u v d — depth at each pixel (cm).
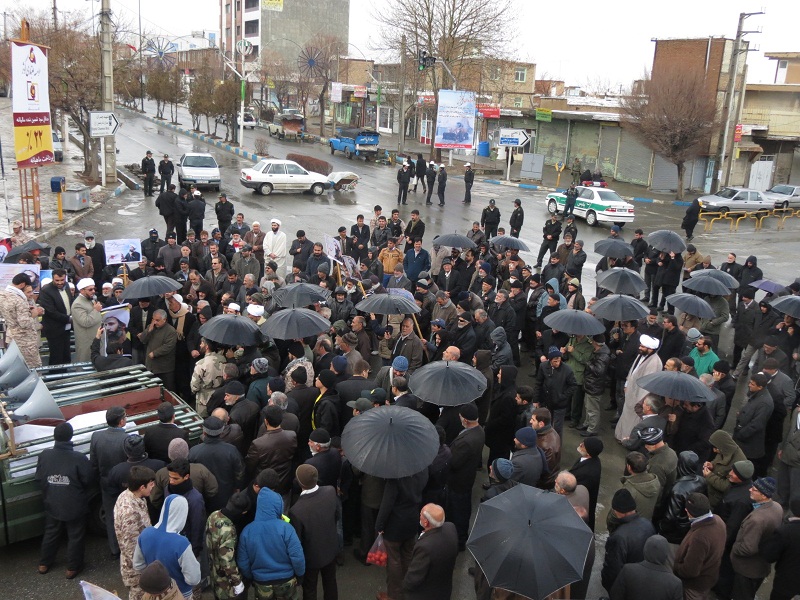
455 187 3675
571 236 1753
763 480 604
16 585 636
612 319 972
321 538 577
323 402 736
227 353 863
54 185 2177
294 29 9719
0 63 3881
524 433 665
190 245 1460
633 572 509
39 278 1097
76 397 798
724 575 657
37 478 635
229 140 5025
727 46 4069
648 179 4303
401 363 786
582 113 4616
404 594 546
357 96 6288
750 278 1516
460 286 1413
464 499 701
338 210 2761
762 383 808
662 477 688
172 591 460
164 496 573
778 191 3619
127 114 7144
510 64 4781
